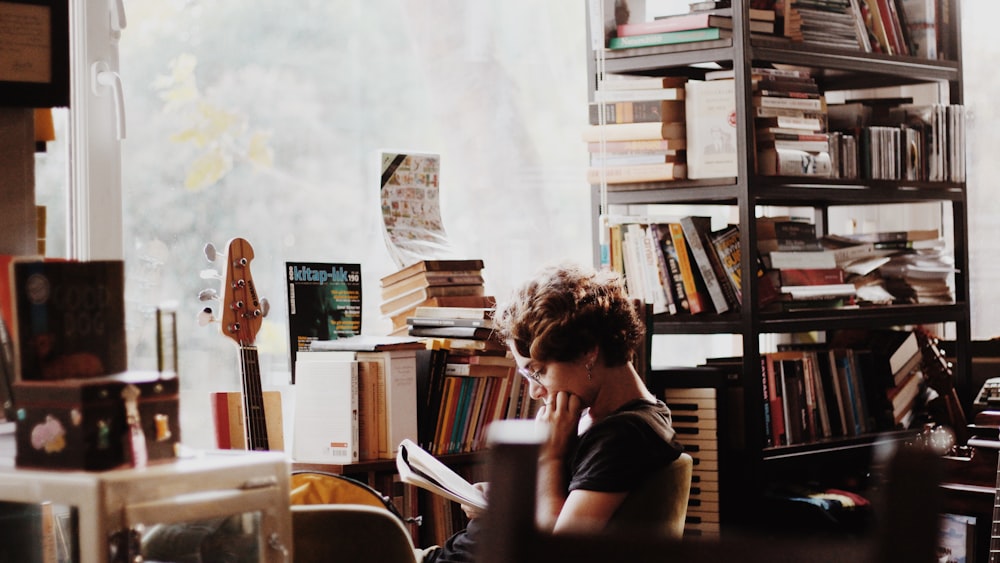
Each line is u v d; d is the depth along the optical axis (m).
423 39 3.76
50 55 2.41
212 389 3.26
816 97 3.80
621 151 3.75
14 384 1.64
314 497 2.59
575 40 4.10
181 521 1.63
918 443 0.90
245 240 3.04
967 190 4.49
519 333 2.52
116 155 3.09
